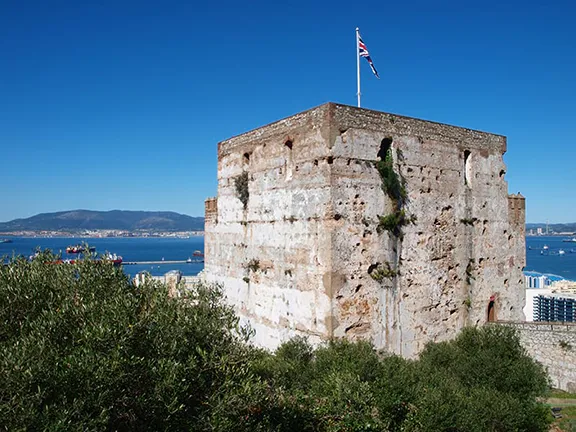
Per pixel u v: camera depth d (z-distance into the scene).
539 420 21.66
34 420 11.05
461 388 21.39
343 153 22.59
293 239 24.27
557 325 26.86
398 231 24.61
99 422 11.77
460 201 28.06
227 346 15.84
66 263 17.80
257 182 27.30
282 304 24.91
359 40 24.75
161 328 14.37
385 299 23.91
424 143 26.11
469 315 28.34
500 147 30.89
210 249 32.41
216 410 13.79
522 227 32.34
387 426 18.62
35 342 12.92
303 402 18.98
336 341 21.97
